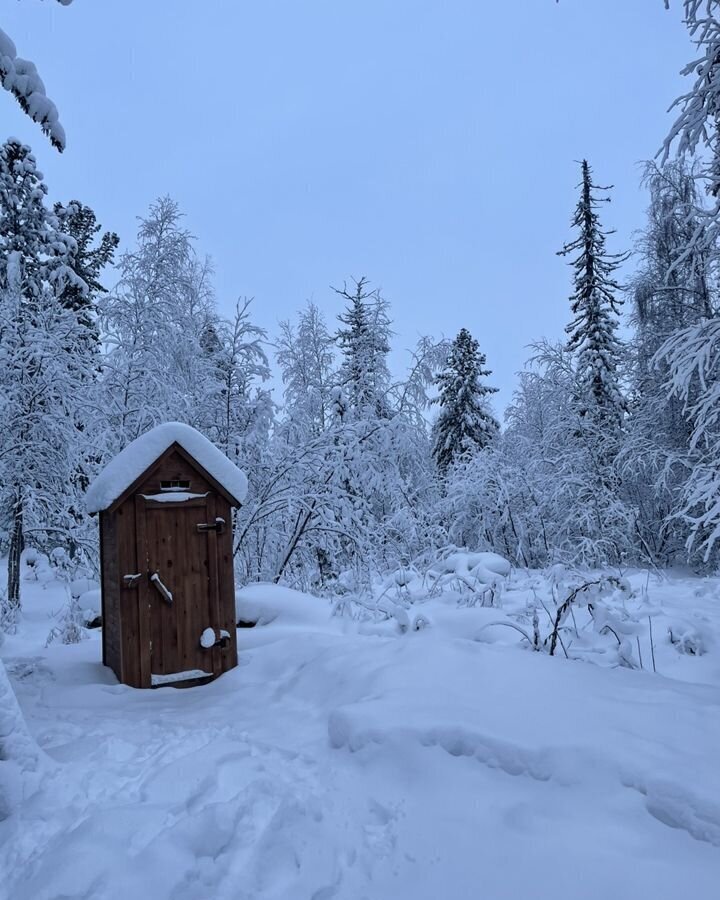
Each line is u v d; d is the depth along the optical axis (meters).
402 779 3.68
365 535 12.99
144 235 15.71
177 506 6.79
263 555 14.01
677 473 16.55
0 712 3.67
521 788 3.40
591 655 5.98
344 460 12.93
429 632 7.12
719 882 2.55
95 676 6.89
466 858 2.89
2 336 13.77
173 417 13.79
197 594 6.82
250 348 13.90
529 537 16.50
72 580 14.12
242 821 3.20
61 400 13.79
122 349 14.69
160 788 3.58
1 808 3.40
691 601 8.09
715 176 8.09
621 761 3.32
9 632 10.73
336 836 3.12
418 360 15.23
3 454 13.33
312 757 4.12
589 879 2.65
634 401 18.55
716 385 8.30
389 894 2.70
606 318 19.41
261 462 13.53
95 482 7.11
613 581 6.59
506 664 4.87
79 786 3.62
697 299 16.27
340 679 5.41
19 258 15.37
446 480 16.69
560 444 18.62
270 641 7.90
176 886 2.68
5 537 14.71
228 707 5.55
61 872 2.72
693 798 2.96
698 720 3.80
